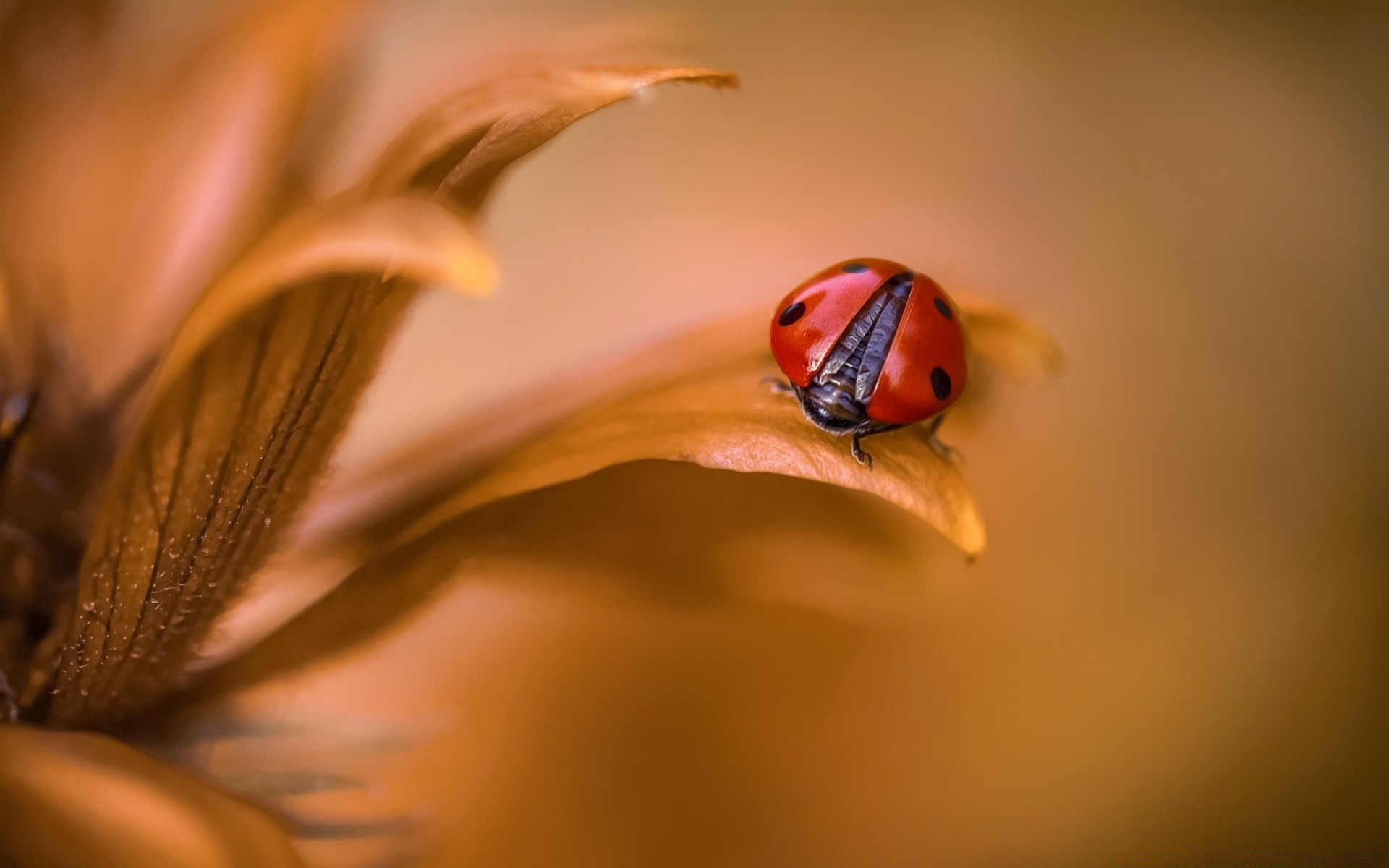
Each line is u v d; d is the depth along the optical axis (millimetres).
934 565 88
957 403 88
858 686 101
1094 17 123
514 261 106
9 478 82
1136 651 103
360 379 78
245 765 81
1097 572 105
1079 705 102
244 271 71
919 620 102
